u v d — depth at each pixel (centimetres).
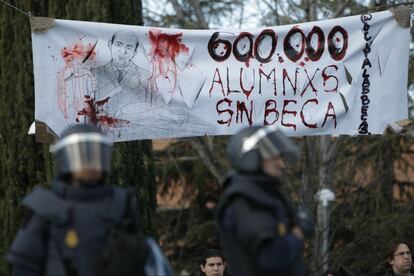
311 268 2164
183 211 3091
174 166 3005
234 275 683
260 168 686
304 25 1171
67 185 663
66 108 1116
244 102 1168
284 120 1172
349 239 2652
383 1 2252
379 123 1177
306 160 2261
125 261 648
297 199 2300
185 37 1158
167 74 1155
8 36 1374
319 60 1173
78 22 1120
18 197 1338
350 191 2667
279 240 656
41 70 1105
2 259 1328
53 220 650
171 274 716
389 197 2703
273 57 1171
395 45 1177
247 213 661
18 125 1351
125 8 1420
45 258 657
